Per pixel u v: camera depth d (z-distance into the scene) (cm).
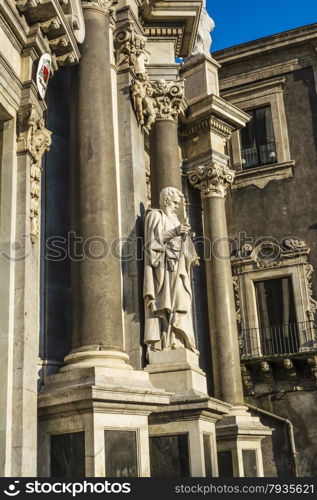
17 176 779
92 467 715
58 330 882
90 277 838
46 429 762
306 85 2377
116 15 1069
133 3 1132
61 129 998
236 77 2458
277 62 2427
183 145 1666
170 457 887
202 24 1719
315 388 2069
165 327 972
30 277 756
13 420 696
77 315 834
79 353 805
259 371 2134
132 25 1066
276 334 2158
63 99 1018
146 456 769
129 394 755
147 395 770
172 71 1330
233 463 1330
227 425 1356
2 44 752
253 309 2197
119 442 750
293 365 2083
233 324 1530
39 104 829
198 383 946
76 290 846
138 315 954
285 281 2212
